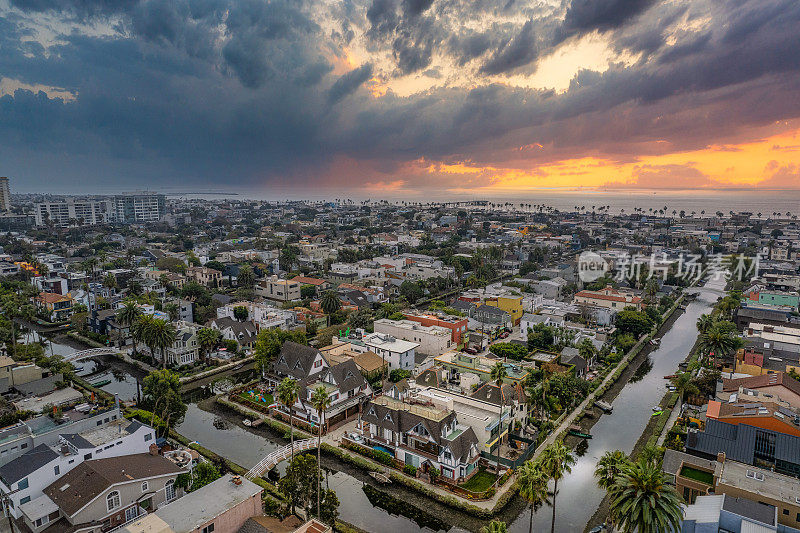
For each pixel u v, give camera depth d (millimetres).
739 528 54406
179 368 119875
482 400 86500
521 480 58562
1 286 182875
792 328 134000
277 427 91125
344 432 90750
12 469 61594
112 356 130750
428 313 151000
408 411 80438
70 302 167500
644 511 47938
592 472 79375
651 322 154750
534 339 135875
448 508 69875
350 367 101062
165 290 192750
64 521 58219
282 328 144750
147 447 72625
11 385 92625
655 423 95375
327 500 62969
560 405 98062
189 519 53688
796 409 81500
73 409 80562
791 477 63969
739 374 106312
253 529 56031
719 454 68250
